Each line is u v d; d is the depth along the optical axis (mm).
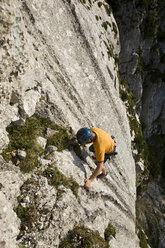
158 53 25031
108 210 9086
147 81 26469
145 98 27359
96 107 10945
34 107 6617
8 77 5527
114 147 7457
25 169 6016
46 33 8016
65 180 6578
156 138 32312
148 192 28859
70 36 9781
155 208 27828
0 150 5750
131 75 22500
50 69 7922
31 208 5617
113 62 15266
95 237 6406
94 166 8141
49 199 6012
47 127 7137
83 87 10047
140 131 19453
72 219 6262
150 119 29375
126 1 19328
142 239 16656
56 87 8000
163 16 25422
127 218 12602
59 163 6688
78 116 8914
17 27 5273
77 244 5945
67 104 8352
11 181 5613
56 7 8992
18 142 6188
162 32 25250
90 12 12969
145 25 21266
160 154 32406
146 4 19922
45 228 5625
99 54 11938
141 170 18391
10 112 5871
